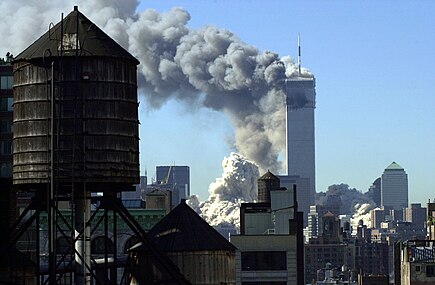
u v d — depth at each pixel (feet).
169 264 424.46
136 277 434.30
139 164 405.59
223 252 435.94
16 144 397.19
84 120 391.24
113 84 395.75
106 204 403.54
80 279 396.57
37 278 397.19
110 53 395.75
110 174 391.45
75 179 388.16
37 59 393.91
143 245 436.35
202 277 432.25
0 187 473.67
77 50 386.73
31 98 394.52
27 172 393.50
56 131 390.21
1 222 472.44
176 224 438.81
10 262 431.84
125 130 396.98
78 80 392.47
